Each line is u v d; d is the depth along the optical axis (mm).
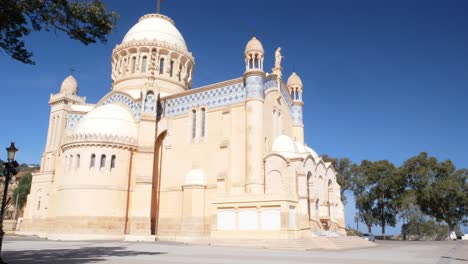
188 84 60469
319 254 25141
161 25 60094
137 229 43438
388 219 70688
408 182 66938
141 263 17359
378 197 69812
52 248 27781
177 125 48438
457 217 64562
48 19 17438
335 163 75312
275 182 40094
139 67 56125
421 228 74188
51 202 53312
